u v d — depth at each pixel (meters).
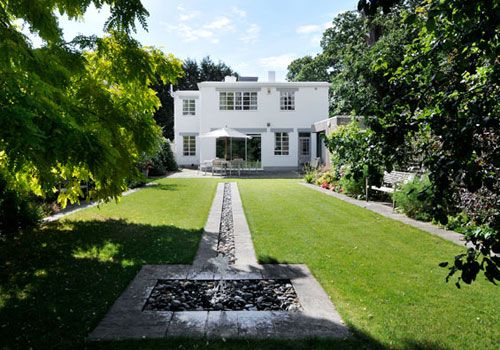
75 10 4.05
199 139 25.61
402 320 3.07
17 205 6.53
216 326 2.97
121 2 3.80
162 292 3.79
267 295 3.72
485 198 5.38
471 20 1.53
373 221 7.34
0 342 2.71
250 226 6.95
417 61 1.90
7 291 3.71
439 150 1.73
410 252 5.12
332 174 13.95
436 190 1.67
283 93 24.06
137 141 4.32
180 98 25.62
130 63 4.35
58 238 5.95
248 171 23.61
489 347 2.65
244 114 23.98
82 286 3.85
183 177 18.95
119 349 2.61
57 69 3.18
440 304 3.38
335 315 3.17
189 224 7.19
